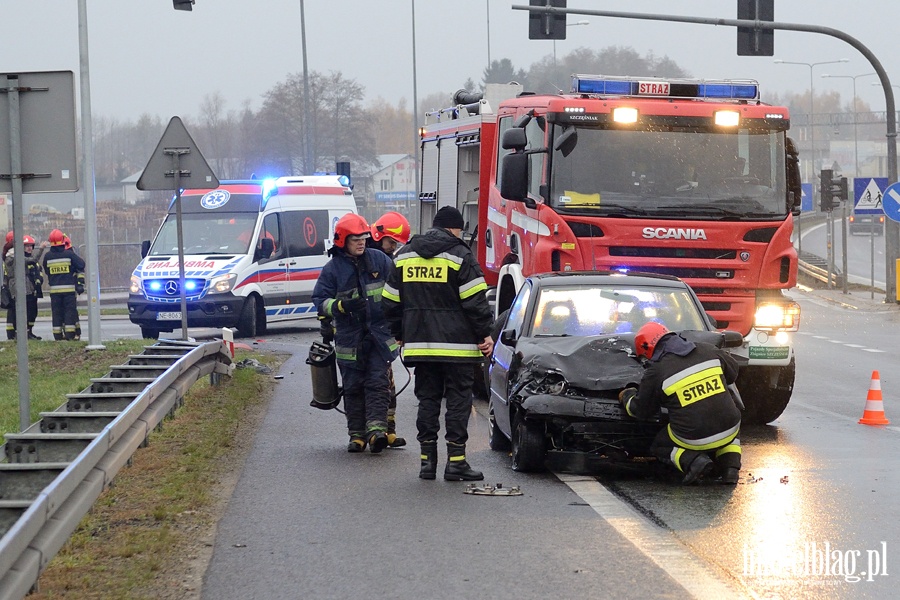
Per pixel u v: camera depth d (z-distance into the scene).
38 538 5.79
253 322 23.59
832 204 33.69
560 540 7.22
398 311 9.40
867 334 24.92
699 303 10.78
